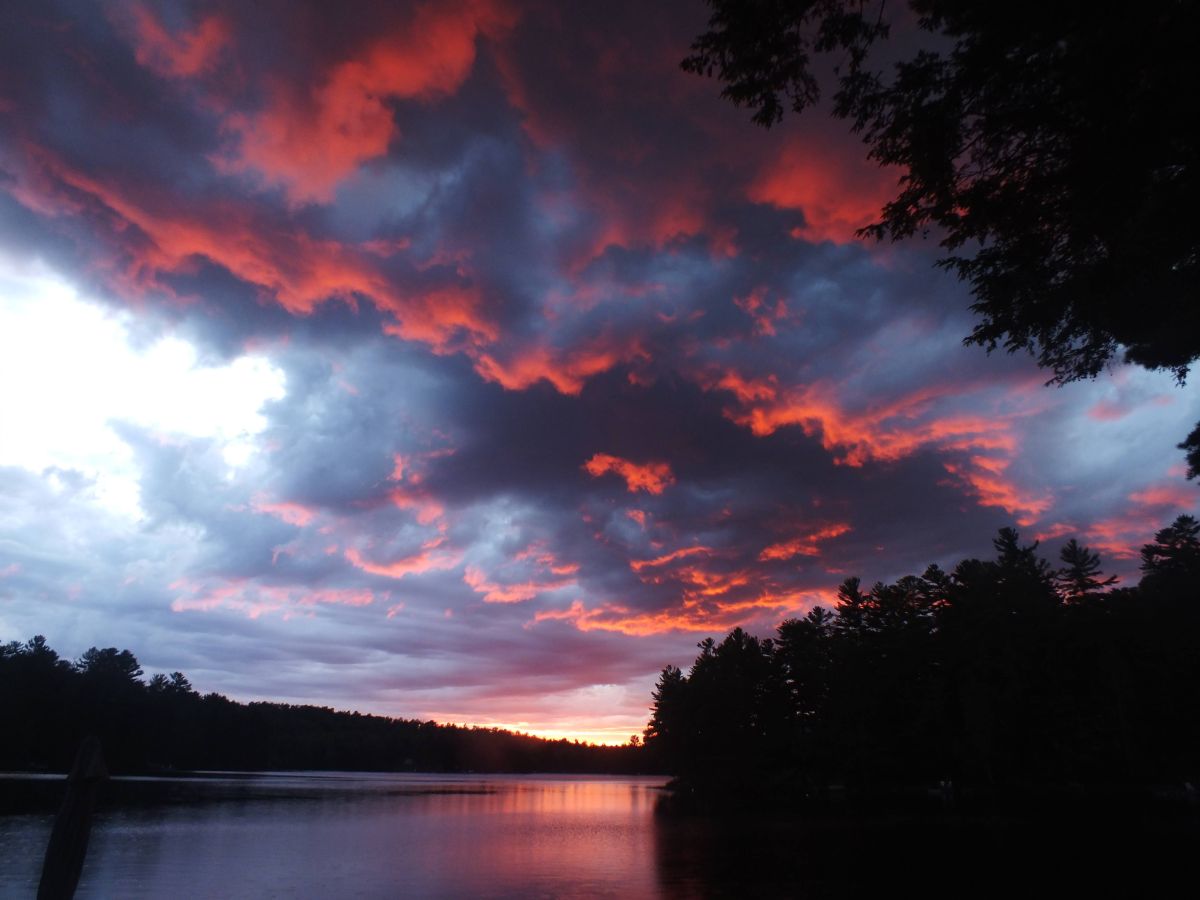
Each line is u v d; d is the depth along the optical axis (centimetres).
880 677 7894
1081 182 1002
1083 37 889
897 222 1195
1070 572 7706
